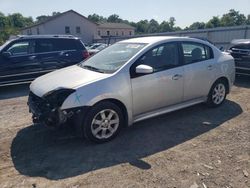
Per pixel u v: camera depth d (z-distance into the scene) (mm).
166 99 5027
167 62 5000
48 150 4199
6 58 8484
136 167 3668
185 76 5203
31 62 8891
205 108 6047
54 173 3562
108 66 4707
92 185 3287
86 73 4598
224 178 3391
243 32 25047
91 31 55750
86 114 4137
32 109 4461
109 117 4367
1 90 8859
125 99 4441
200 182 3312
